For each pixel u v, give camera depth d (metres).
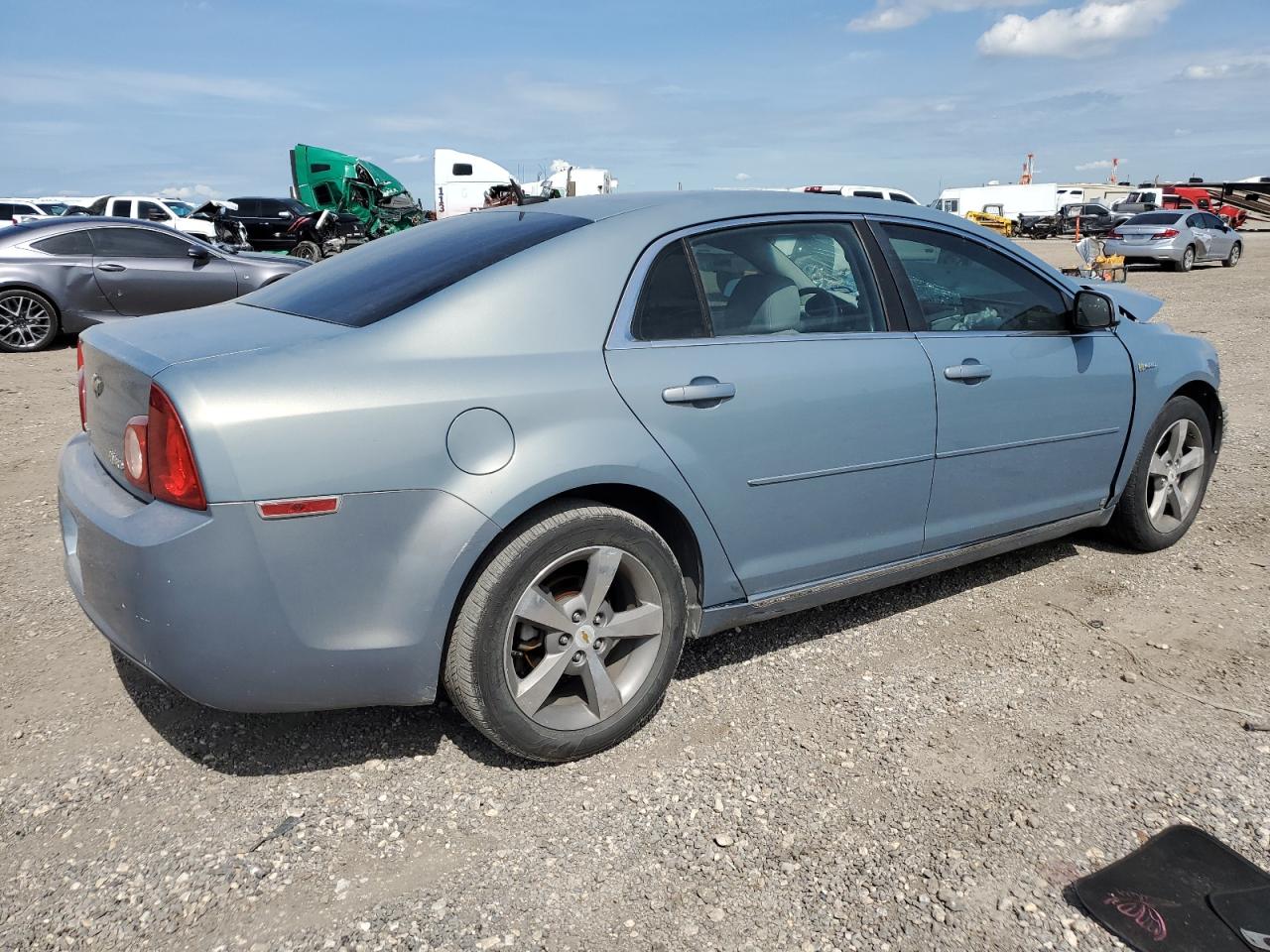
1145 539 4.23
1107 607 3.75
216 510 2.17
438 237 3.09
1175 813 2.48
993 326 3.57
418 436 2.34
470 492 2.38
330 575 2.29
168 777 2.63
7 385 8.47
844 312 3.18
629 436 2.62
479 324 2.54
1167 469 4.23
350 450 2.27
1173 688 3.12
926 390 3.24
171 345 2.47
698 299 2.88
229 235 23.52
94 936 2.06
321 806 2.51
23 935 2.06
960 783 2.61
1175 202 43.31
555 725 2.63
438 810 2.50
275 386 2.25
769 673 3.24
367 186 28.64
